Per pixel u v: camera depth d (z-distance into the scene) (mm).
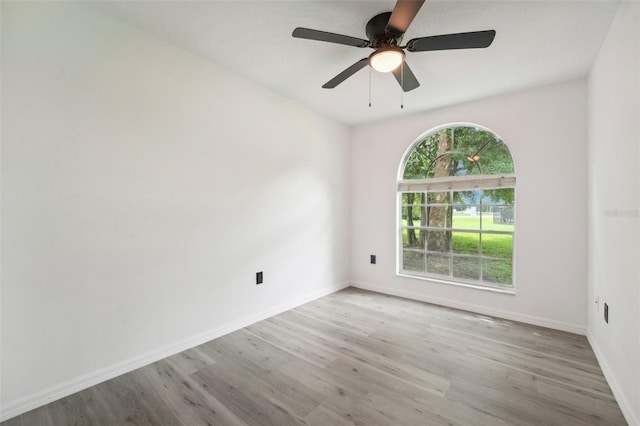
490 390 1831
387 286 3885
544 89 2826
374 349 2355
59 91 1722
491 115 3115
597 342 2244
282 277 3182
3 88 1546
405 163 3854
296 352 2305
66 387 1761
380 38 1812
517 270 2977
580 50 2188
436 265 3609
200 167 2426
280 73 2668
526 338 2561
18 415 1595
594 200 2354
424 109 3498
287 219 3234
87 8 1824
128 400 1731
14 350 1593
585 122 2633
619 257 1752
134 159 2043
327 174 3793
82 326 1826
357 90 2982
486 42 1676
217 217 2555
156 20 1955
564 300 2738
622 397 1651
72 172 1776
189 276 2365
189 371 2035
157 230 2172
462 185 3365
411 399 1746
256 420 1572
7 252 1568
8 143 1563
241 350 2334
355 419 1581
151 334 2145
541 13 1791
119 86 1966
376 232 3984
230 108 2639
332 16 1880
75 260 1795
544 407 1678
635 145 1520
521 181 2953
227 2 1769
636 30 1497
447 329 2744
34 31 1637
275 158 3078
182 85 2299
